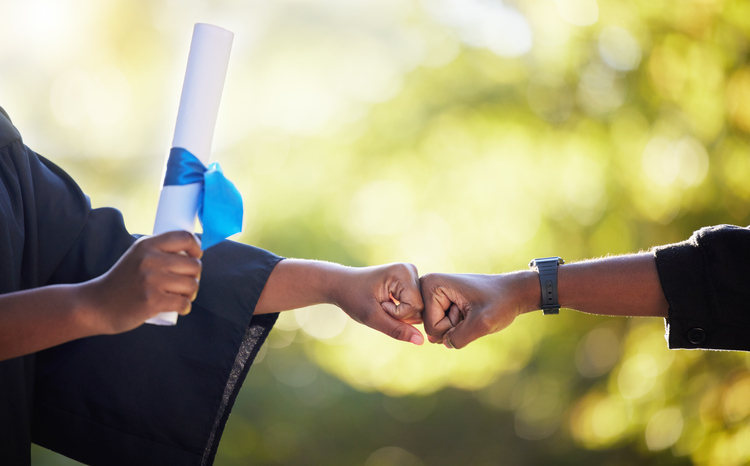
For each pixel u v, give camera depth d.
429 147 6.43
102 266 1.30
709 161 4.41
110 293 0.83
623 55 5.18
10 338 0.83
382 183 6.71
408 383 7.45
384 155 6.65
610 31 5.27
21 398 1.14
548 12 5.72
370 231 6.82
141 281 0.81
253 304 1.33
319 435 7.44
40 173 1.29
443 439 7.16
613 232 5.20
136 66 7.36
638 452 4.62
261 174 7.09
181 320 1.31
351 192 6.86
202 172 0.89
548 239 5.70
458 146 6.27
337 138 6.97
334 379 7.79
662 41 4.74
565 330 6.03
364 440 7.42
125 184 7.19
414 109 6.58
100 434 1.27
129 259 0.82
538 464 6.17
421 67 6.65
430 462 7.08
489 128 6.10
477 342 6.53
